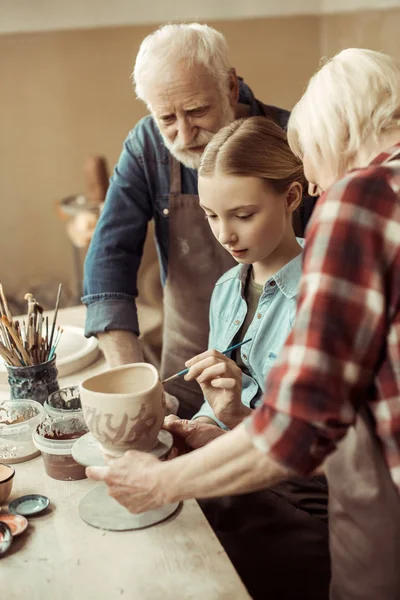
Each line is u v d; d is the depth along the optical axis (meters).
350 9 3.85
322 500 1.44
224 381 1.35
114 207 2.02
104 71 3.97
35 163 4.02
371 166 0.93
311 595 1.30
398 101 0.97
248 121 1.41
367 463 0.98
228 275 1.67
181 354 2.06
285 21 4.09
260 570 1.35
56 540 1.13
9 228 4.07
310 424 0.89
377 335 0.90
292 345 0.91
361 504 1.01
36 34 3.84
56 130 4.00
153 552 1.09
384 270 0.89
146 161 2.01
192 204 1.98
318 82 1.02
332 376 0.89
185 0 3.87
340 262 0.89
